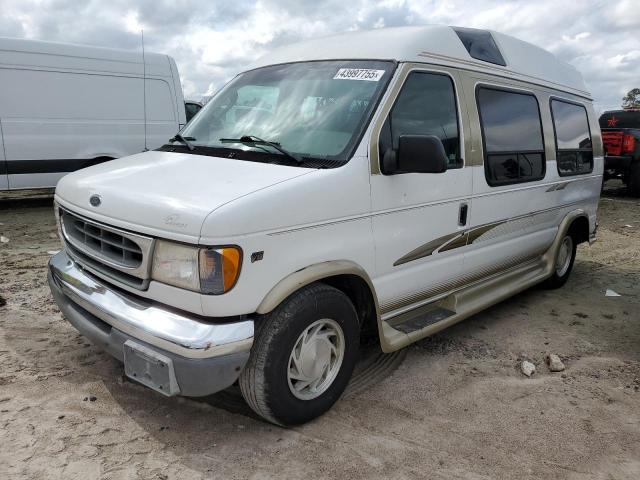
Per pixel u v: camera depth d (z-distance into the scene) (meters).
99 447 2.97
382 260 3.55
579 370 4.22
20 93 8.97
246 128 3.79
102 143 9.81
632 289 6.46
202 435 3.13
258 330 2.95
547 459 3.08
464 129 4.14
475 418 3.46
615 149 13.78
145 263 2.87
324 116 3.58
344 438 3.17
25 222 8.87
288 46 4.50
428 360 4.26
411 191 3.68
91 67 9.58
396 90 3.61
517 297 6.02
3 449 2.91
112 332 2.99
